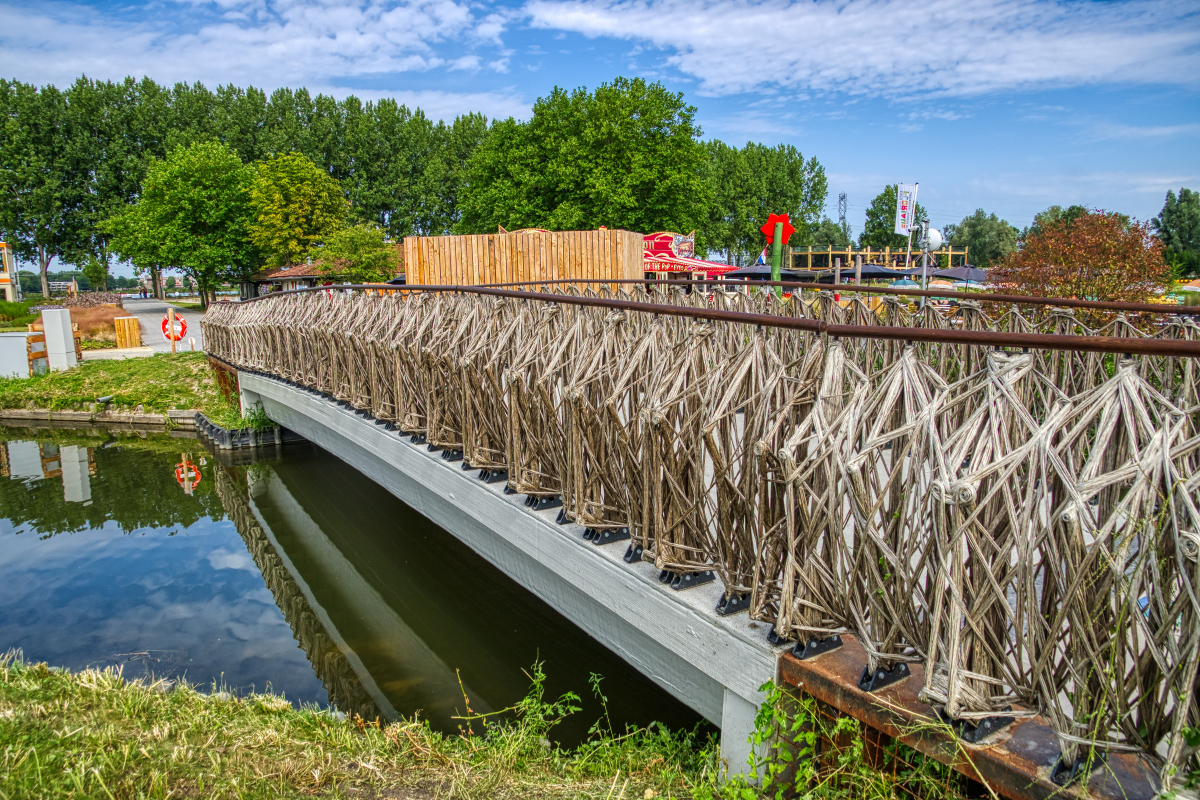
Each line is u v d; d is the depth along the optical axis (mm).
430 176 51875
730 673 2771
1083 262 9141
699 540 3115
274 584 7238
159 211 36625
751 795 2520
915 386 2180
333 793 2734
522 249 11375
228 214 37469
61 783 2576
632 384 3350
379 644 5875
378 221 52688
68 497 10359
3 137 51594
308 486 10500
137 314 36562
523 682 4957
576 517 3596
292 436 12430
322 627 6230
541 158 28484
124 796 2578
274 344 9680
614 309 3625
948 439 2080
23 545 8438
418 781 2865
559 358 3814
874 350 4660
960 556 1928
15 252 52031
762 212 47781
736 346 5383
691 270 16953
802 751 2521
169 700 3500
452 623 5969
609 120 27125
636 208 27188
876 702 2230
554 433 3816
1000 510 2059
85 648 5836
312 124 52531
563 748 4031
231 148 53062
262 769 2855
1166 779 1636
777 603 2645
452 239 11297
